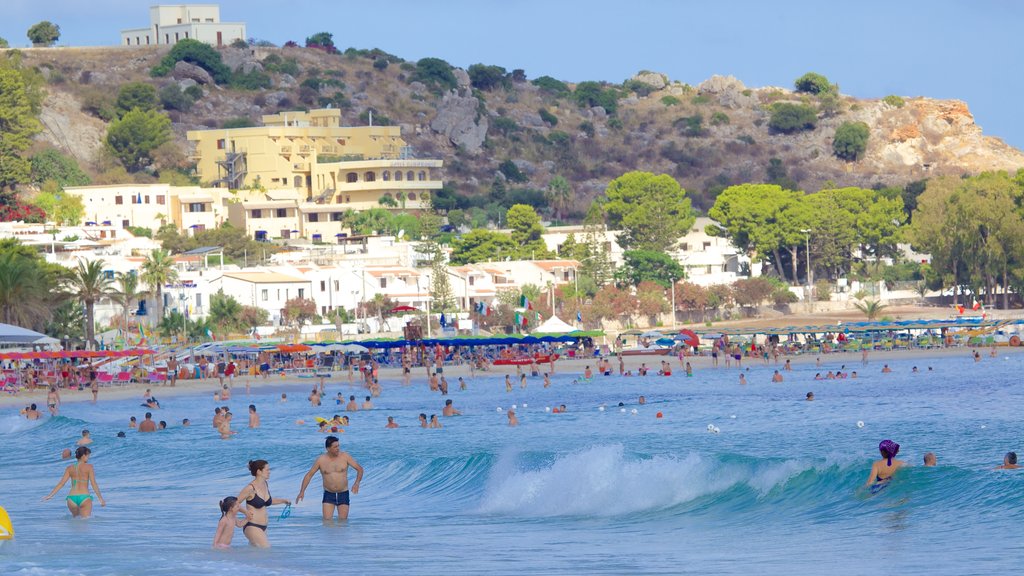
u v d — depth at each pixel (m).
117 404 151.00
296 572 43.72
